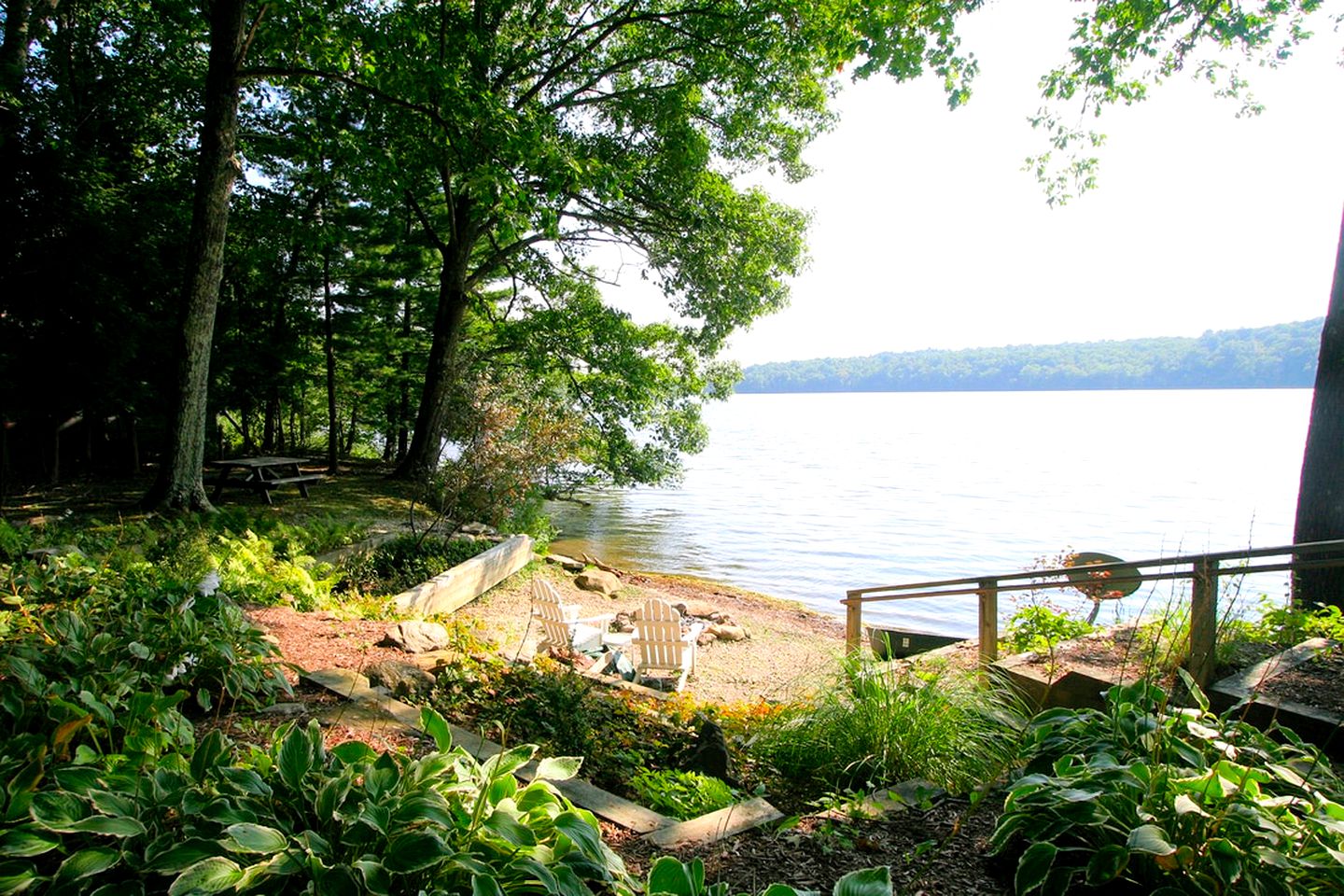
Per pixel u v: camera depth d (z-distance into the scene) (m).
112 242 11.98
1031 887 2.36
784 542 21.20
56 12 14.83
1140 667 5.00
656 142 16.03
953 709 4.13
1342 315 7.11
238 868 2.04
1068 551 9.48
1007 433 67.44
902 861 2.89
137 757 2.69
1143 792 2.52
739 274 17.19
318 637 5.94
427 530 11.85
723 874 2.80
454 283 16.98
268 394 20.45
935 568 18.14
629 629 10.87
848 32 11.17
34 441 14.08
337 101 14.01
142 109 15.72
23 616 4.26
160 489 10.59
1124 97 10.64
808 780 4.13
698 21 14.43
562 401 18.33
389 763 2.45
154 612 4.05
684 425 20.34
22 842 2.10
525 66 15.56
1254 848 2.27
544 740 4.39
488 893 2.03
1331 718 4.13
